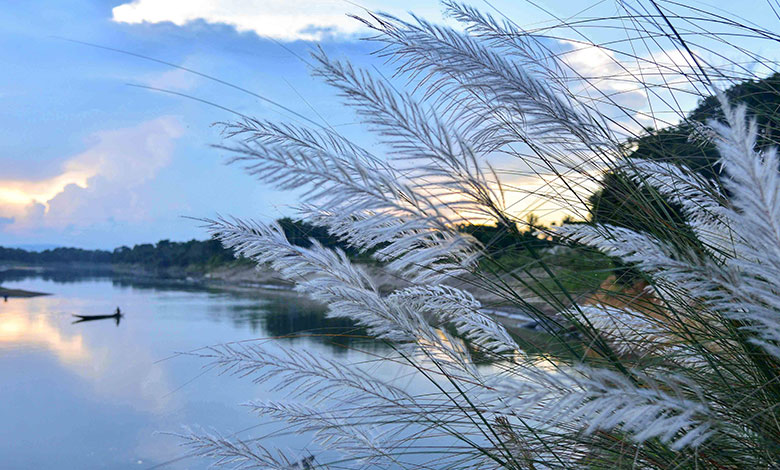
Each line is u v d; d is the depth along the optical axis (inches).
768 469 45.1
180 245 5246.1
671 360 55.0
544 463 54.1
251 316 1563.7
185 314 1706.4
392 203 37.4
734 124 27.1
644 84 68.7
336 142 49.9
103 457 487.5
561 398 32.4
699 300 50.8
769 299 31.7
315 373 67.1
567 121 57.2
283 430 71.2
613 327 59.9
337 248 62.3
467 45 58.3
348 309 62.4
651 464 50.1
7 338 1346.0
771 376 46.9
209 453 72.1
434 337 62.6
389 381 65.1
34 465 484.1
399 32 62.7
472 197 40.3
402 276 54.1
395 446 65.0
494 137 65.1
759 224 27.6
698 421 32.0
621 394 31.9
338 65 44.3
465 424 60.6
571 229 54.5
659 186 65.1
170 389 708.7
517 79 56.7
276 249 61.2
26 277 5275.6
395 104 41.8
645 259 40.5
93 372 939.3
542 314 52.4
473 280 53.1
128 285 3868.1
